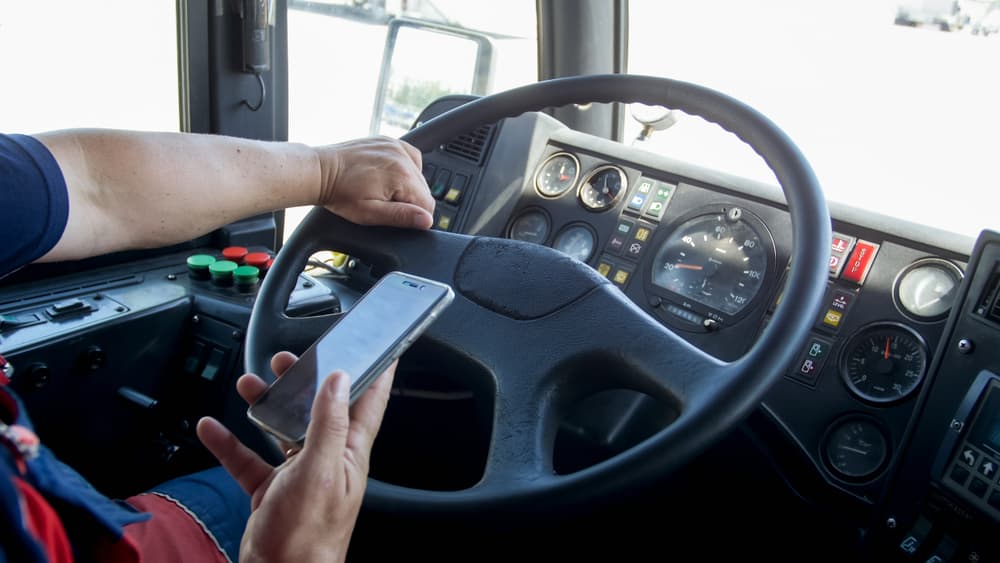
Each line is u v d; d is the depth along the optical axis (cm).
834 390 115
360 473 62
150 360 151
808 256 85
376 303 76
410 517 78
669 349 83
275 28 189
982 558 97
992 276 97
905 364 112
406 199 100
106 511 57
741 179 128
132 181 79
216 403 152
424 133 116
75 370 137
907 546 103
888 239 118
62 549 44
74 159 77
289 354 76
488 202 149
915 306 113
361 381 67
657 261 130
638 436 111
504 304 91
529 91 113
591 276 91
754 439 121
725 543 132
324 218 106
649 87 105
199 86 179
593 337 86
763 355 79
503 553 113
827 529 119
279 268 104
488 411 92
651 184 136
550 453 83
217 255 178
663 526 133
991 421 96
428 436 118
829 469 113
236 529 103
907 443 104
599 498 76
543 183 147
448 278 96
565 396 87
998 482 94
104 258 161
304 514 56
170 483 109
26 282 150
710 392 78
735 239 125
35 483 47
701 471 128
